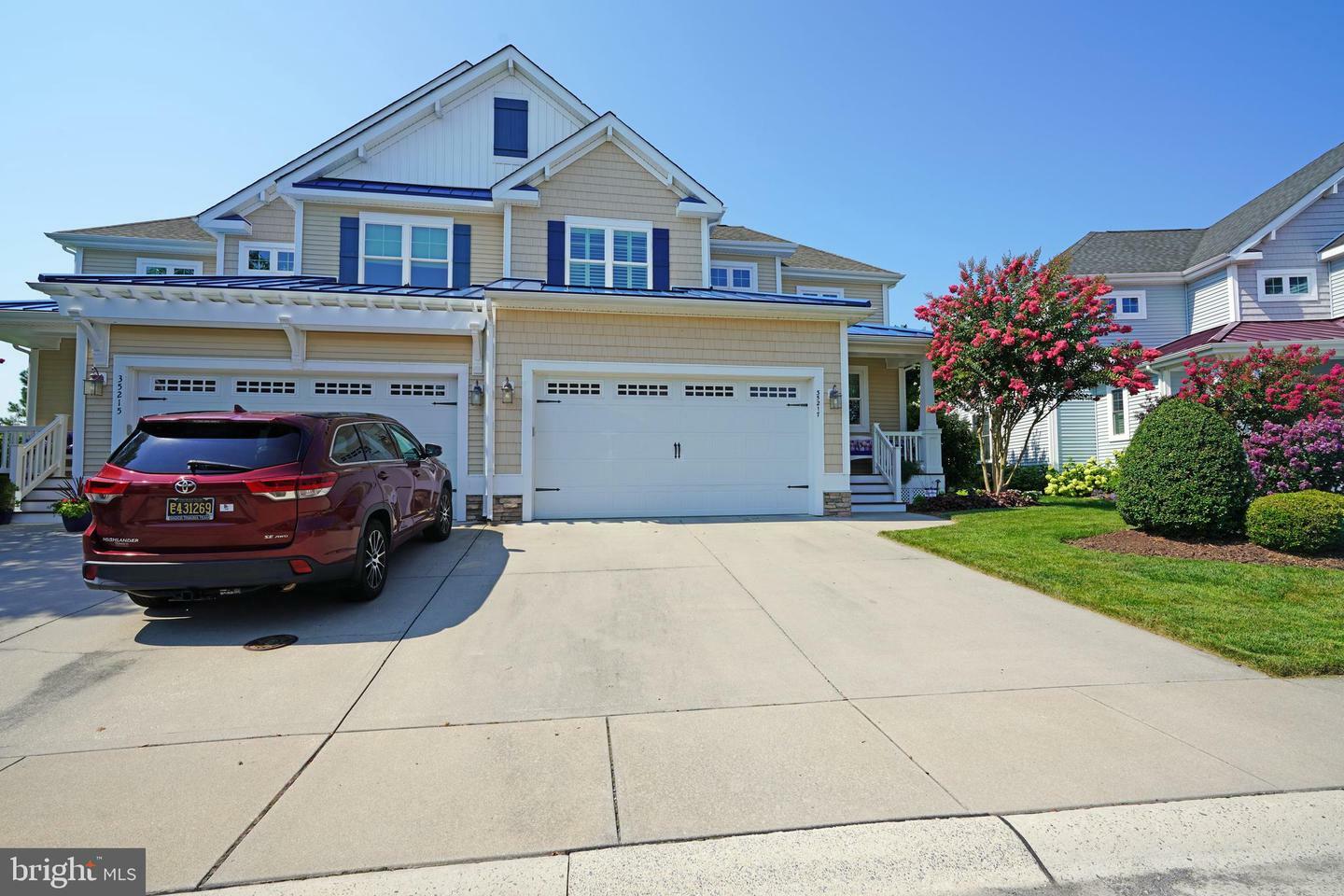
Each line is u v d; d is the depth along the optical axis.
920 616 5.52
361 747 3.32
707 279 14.00
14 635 4.95
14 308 10.50
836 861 2.48
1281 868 2.47
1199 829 2.66
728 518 10.73
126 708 3.74
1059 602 5.92
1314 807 2.80
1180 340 17.17
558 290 10.10
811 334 11.38
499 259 13.67
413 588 6.29
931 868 2.45
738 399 11.20
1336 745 3.33
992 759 3.19
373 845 2.54
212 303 10.00
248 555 4.88
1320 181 16.41
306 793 2.89
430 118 14.42
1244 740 3.38
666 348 10.82
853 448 16.42
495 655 4.60
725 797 2.87
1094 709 3.75
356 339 10.70
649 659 4.55
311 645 4.77
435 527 8.34
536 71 14.75
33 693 3.93
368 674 4.26
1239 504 7.80
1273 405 10.62
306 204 13.06
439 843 2.55
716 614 5.55
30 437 10.91
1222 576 6.52
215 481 4.86
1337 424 8.64
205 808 2.78
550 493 10.51
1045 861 2.49
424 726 3.55
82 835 2.59
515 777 3.04
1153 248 19.77
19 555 7.72
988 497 12.91
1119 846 2.57
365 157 14.03
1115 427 16.81
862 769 3.10
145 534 4.82
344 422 5.95
